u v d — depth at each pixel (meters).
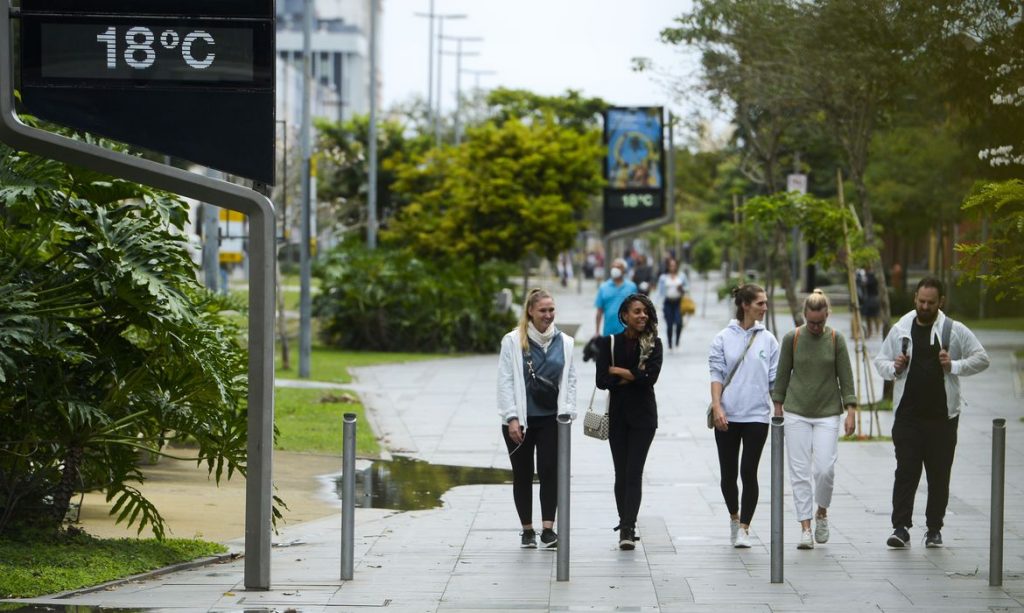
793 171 67.06
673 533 20.36
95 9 15.85
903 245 91.25
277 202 62.66
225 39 15.94
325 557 18.45
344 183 101.38
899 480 18.98
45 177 17.30
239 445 18.91
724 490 19.27
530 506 19.12
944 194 54.47
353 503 16.81
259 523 16.03
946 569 17.44
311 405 38.03
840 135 35.91
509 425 18.73
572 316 87.19
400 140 103.69
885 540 19.59
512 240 67.88
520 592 16.03
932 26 25.19
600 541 19.73
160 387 18.42
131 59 15.88
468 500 23.70
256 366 16.06
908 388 18.86
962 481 25.11
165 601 15.23
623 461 19.31
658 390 42.75
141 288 17.45
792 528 20.69
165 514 21.66
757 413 19.08
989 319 64.50
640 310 19.00
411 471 27.23
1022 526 20.66
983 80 22.59
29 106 15.84
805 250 91.94
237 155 15.99
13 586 15.38
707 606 15.27
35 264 17.78
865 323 65.38
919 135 47.78
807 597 15.73
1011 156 20.80
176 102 15.94
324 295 63.94
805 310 19.05
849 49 30.84
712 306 100.94
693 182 120.94
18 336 16.39
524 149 68.44
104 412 17.75
